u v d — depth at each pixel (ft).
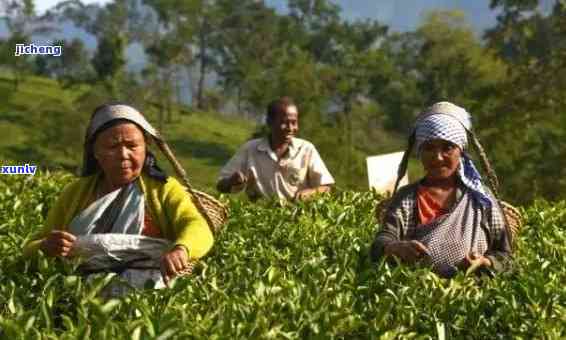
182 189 16.71
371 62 250.78
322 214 25.50
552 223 24.76
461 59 234.17
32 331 12.14
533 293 15.24
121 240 15.93
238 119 297.33
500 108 98.48
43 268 15.19
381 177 28.99
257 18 304.50
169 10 287.48
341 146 172.04
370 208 26.61
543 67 98.32
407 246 16.72
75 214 16.79
